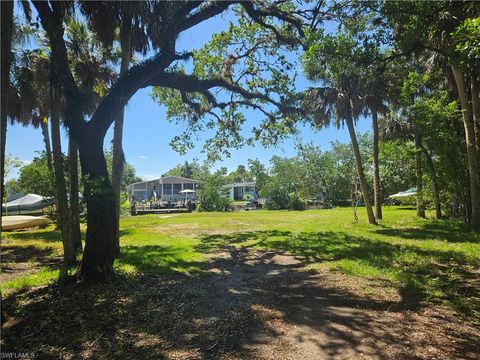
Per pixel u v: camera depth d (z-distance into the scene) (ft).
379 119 79.25
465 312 16.38
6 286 22.08
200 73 35.04
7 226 62.18
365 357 11.99
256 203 134.51
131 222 72.59
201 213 104.32
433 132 50.75
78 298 18.71
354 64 22.86
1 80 12.64
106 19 26.37
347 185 130.41
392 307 17.15
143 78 24.47
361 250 32.48
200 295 19.51
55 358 12.09
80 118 23.03
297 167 134.21
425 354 12.20
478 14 24.80
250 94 34.04
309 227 55.57
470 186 49.08
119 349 12.73
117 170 32.76
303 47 29.99
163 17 26.55
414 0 20.48
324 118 55.06
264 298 18.92
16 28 32.37
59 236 51.85
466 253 30.01
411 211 88.89
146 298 18.81
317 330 14.35
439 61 44.52
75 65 37.93
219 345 13.01
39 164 45.06
